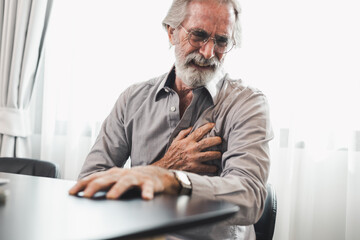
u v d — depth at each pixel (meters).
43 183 0.86
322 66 1.96
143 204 0.62
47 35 2.63
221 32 1.28
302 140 2.00
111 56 2.49
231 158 1.17
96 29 2.54
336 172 1.94
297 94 2.00
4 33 2.68
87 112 2.55
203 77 1.30
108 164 1.45
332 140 1.95
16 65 2.59
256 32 2.11
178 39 1.34
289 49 2.03
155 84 1.46
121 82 2.46
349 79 1.91
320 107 1.96
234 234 1.23
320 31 1.97
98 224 0.49
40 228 0.47
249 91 1.33
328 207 1.95
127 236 0.46
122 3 2.47
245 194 0.96
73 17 2.59
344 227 1.93
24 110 2.64
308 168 1.97
